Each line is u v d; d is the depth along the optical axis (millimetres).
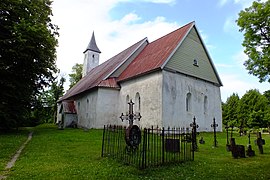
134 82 23516
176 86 21094
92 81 29953
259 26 17469
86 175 7441
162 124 19266
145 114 21328
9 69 19125
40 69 20641
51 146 12797
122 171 7961
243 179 7645
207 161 10000
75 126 31391
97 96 24953
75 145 13164
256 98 41312
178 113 20766
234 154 11117
